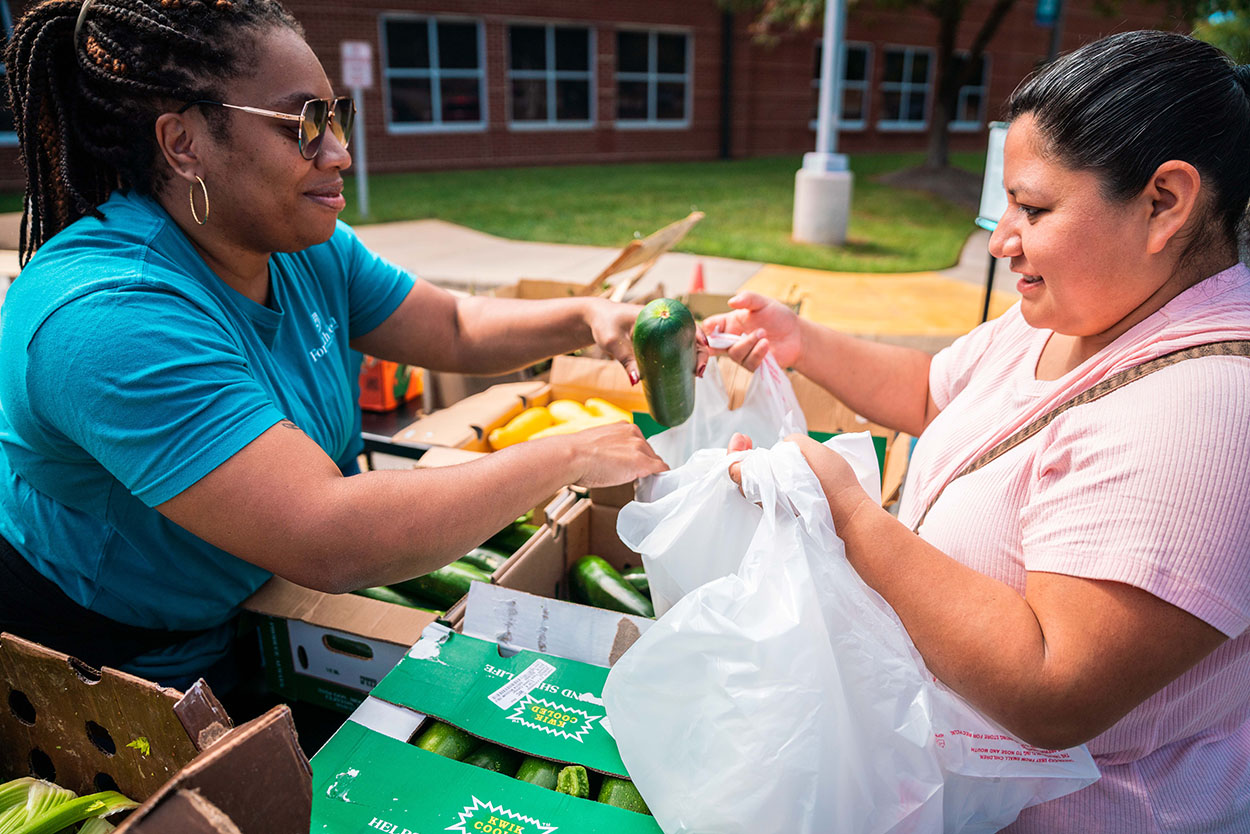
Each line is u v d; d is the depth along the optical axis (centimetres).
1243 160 113
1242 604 105
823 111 1124
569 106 2108
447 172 1933
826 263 1002
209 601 184
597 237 1125
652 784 133
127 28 147
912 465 168
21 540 174
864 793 128
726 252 1036
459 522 150
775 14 1772
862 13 2134
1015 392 142
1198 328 115
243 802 96
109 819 130
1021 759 132
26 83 156
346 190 1589
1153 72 110
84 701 126
